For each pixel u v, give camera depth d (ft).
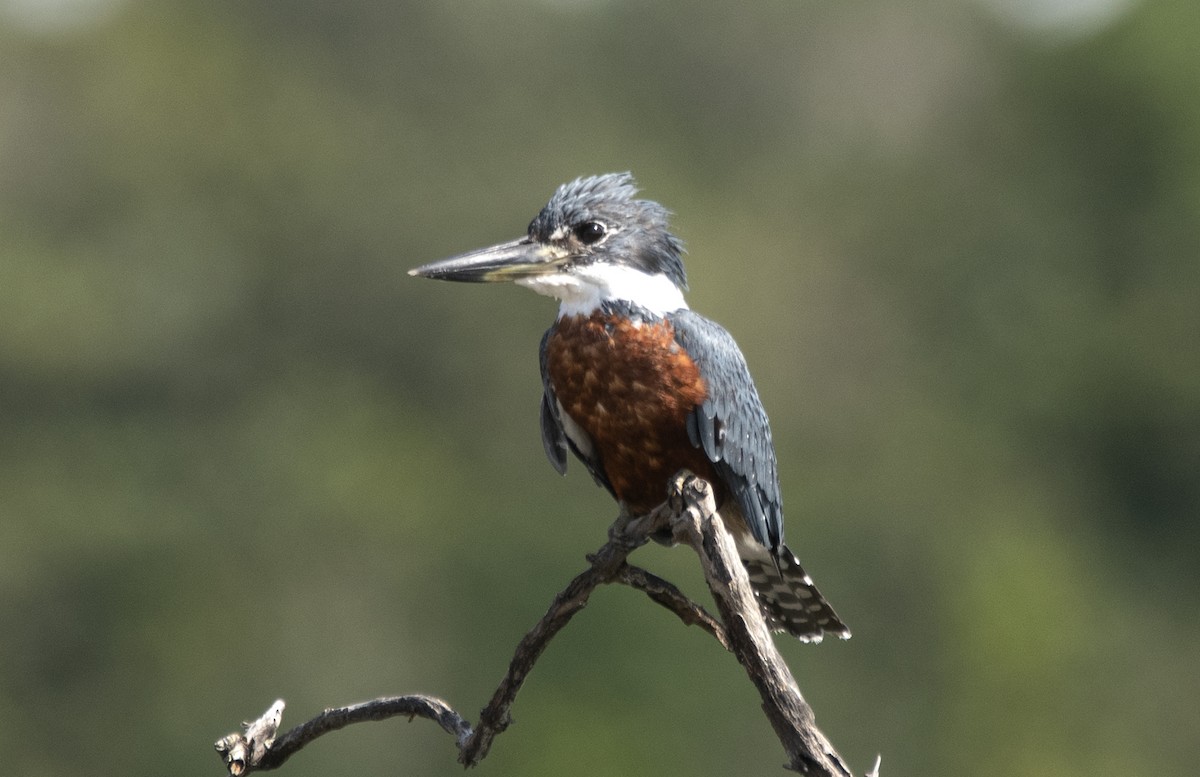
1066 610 81.56
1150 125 120.57
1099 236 120.67
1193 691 95.09
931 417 103.40
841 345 108.27
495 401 96.78
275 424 94.79
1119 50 122.21
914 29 126.62
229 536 87.76
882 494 90.48
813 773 16.93
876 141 124.16
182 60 107.14
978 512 93.09
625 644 65.21
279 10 111.75
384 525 86.74
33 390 96.27
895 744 77.25
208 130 105.81
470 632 81.82
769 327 103.60
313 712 81.46
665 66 120.67
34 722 81.35
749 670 17.44
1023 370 109.81
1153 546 105.09
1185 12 123.24
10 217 102.68
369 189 102.99
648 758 62.59
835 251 114.32
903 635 82.17
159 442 93.81
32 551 84.89
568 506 89.04
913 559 84.84
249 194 102.68
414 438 94.68
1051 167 124.26
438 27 113.29
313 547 86.99
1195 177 118.01
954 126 126.93
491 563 83.66
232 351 99.66
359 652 82.43
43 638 83.30
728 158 120.06
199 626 84.23
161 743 80.94
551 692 64.18
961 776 76.28
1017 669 77.92
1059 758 76.54
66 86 108.37
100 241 103.09
